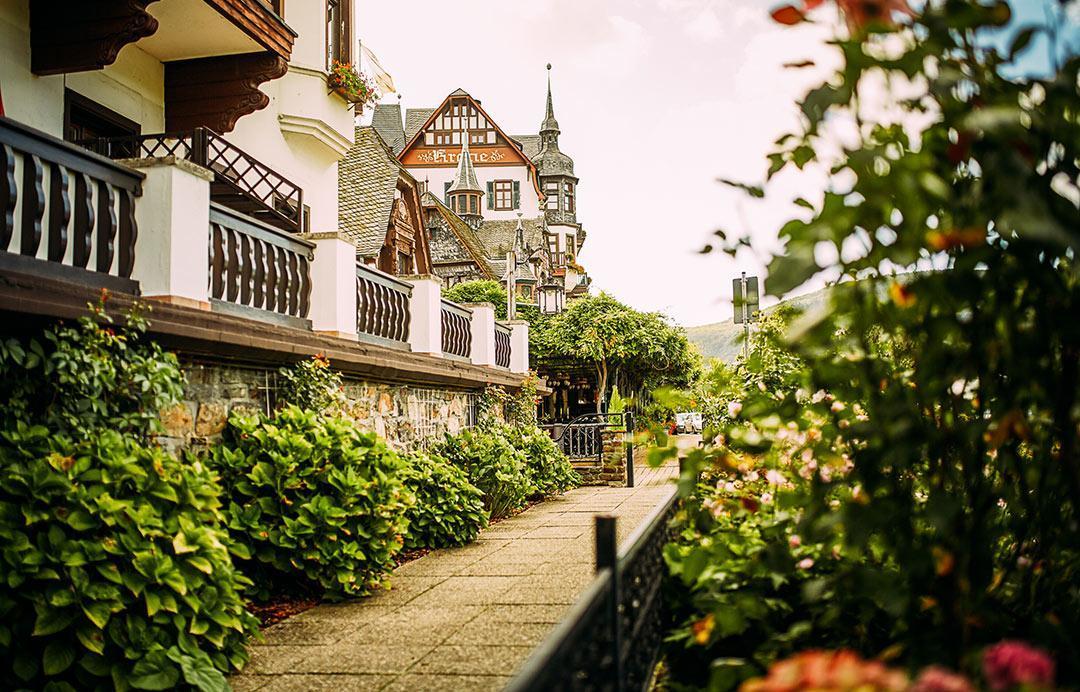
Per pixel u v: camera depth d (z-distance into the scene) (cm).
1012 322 203
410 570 743
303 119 1266
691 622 342
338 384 753
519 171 6425
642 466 1923
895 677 118
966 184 205
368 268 925
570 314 2766
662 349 2767
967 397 247
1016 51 173
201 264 596
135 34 791
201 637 439
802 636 281
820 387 244
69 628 386
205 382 611
